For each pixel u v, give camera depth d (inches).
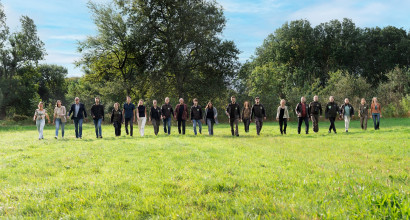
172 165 259.8
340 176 203.6
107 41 1409.9
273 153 328.8
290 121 1298.0
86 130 830.5
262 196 154.6
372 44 2503.7
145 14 1355.8
